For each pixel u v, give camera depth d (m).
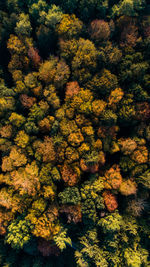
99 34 20.16
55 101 20.50
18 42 20.45
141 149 21.05
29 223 19.50
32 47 21.00
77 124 20.73
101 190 21.19
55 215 20.25
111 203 20.73
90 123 20.86
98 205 20.03
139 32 20.66
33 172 20.09
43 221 19.55
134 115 20.53
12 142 20.91
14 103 21.00
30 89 21.02
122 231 20.98
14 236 19.28
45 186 20.33
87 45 19.73
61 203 20.97
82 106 20.11
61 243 19.14
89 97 20.23
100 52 19.70
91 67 20.33
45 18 20.30
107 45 20.27
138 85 20.09
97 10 20.70
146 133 20.94
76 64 20.16
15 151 20.38
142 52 20.50
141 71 19.69
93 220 20.09
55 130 20.75
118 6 20.28
